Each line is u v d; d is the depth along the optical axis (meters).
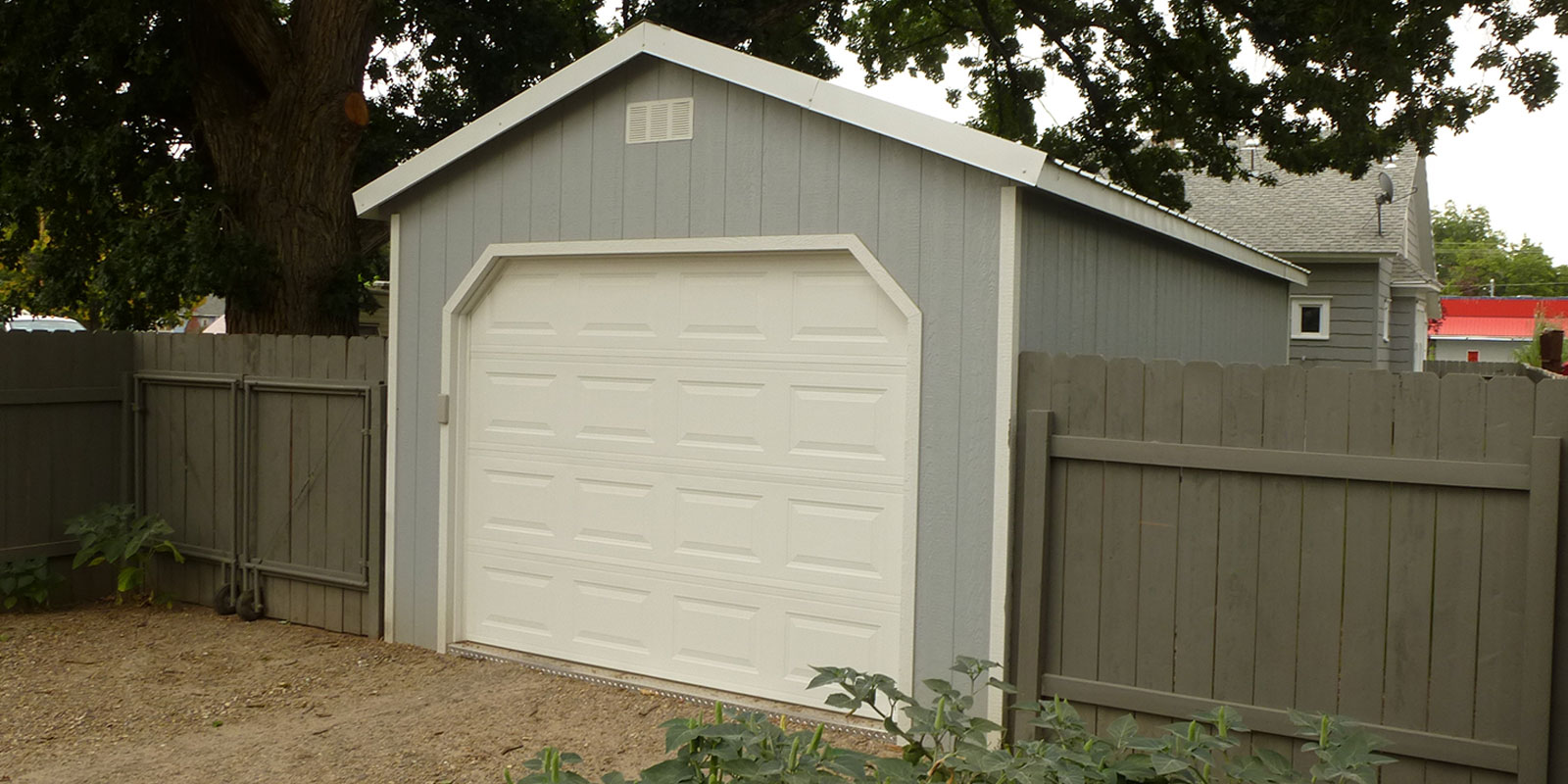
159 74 10.83
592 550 6.71
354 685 6.58
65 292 12.20
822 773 3.55
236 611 8.17
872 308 5.80
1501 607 4.40
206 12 10.86
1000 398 5.31
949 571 5.48
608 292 6.63
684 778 3.49
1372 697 4.63
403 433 7.32
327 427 7.71
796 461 6.02
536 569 6.92
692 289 6.34
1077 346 6.23
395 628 7.42
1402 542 4.57
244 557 8.12
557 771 3.48
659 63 6.29
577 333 6.74
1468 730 4.47
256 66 10.79
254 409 8.09
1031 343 5.54
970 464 5.42
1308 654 4.74
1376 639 4.62
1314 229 20.59
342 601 7.69
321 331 10.95
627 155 6.40
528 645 6.96
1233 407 4.86
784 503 6.06
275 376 7.98
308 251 10.81
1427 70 13.14
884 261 5.64
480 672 6.78
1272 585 4.80
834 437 5.91
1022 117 18.06
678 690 6.29
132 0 10.35
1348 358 19.98
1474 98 13.08
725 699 6.11
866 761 3.59
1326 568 4.71
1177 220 7.39
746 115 6.02
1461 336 50.16
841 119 5.62
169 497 8.63
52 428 8.47
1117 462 5.07
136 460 8.73
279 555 7.98
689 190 6.20
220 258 10.12
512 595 7.03
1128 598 5.08
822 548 5.95
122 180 11.82
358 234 11.54
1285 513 4.78
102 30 10.30
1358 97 13.30
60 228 11.77
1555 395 4.29
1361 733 3.83
